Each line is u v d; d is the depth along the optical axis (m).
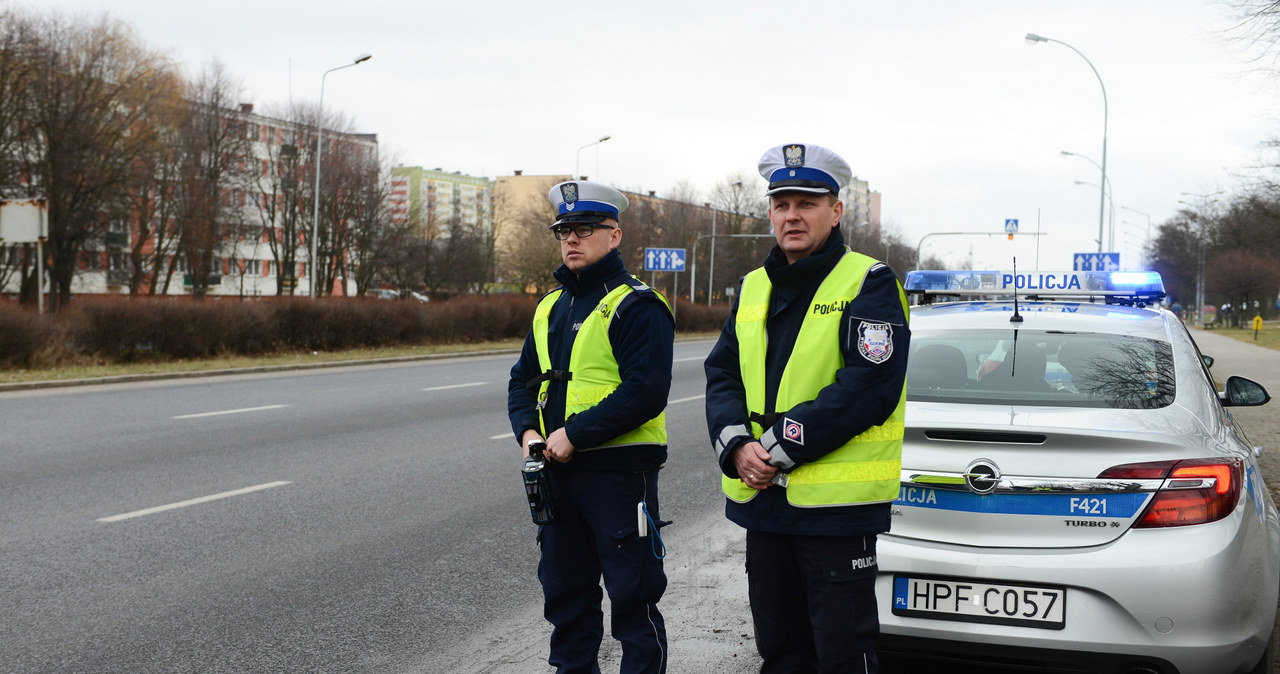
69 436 9.80
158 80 39.00
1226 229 35.78
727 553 5.82
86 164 35.03
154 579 5.05
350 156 56.91
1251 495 3.19
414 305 26.56
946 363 3.82
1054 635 3.05
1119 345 3.79
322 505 6.80
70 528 6.06
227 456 8.73
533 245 62.56
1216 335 45.66
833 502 2.52
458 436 10.14
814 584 2.56
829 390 2.49
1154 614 2.95
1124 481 3.04
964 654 3.19
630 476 3.19
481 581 5.11
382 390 15.08
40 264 19.20
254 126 51.19
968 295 5.62
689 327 45.81
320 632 4.33
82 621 4.42
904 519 3.29
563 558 3.29
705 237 65.19
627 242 64.31
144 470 7.99
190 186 46.12
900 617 3.24
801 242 2.66
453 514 6.59
